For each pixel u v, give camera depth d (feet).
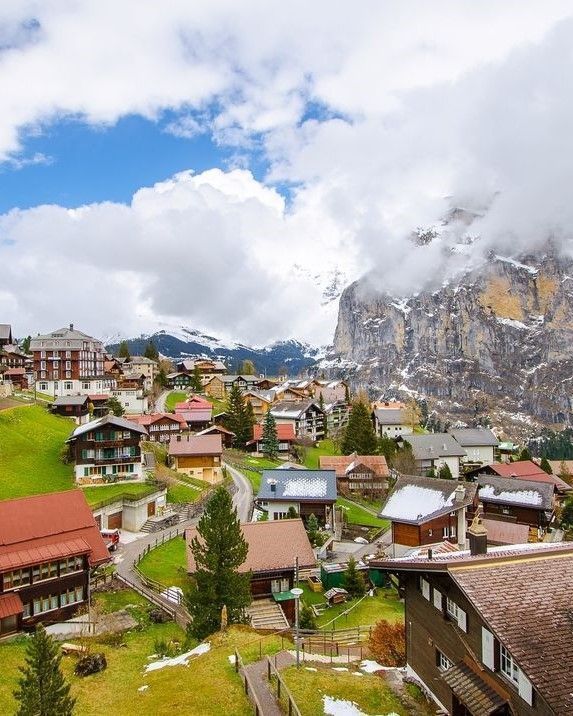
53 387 508.53
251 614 181.88
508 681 80.28
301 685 104.99
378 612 196.44
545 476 424.05
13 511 175.11
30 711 85.66
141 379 614.34
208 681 113.29
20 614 158.81
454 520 258.16
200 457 361.92
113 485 295.28
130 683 123.65
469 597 81.82
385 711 97.50
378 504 369.91
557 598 83.05
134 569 209.97
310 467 451.53
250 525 205.57
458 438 645.51
